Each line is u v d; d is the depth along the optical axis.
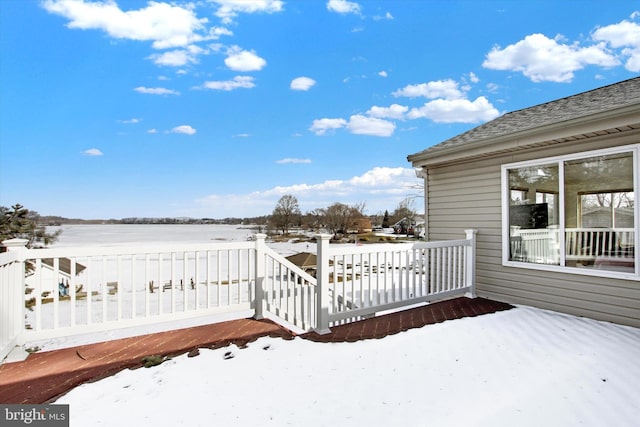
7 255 2.75
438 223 6.32
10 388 2.44
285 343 3.37
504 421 2.04
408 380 2.59
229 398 2.31
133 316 3.41
